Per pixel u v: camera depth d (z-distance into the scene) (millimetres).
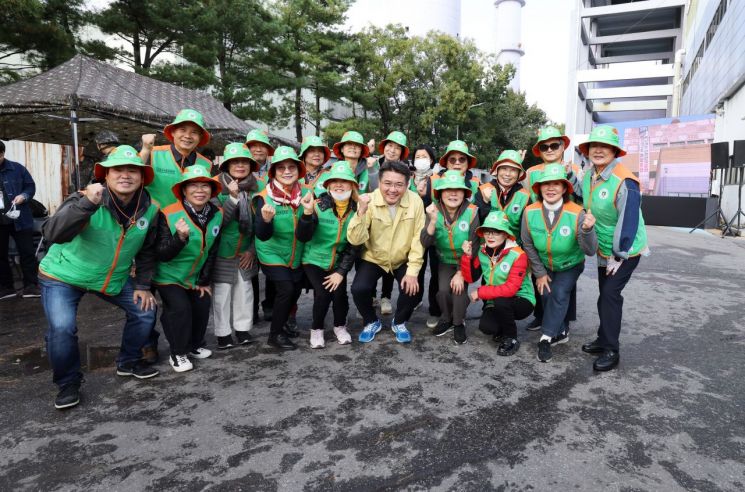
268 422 2643
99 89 5969
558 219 3389
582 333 4281
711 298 5500
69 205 2500
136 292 3135
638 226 3418
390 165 3645
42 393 3035
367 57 26406
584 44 46719
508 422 2637
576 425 2605
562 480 2121
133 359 3273
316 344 3832
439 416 2703
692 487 2074
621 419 2676
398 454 2326
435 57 28844
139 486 2086
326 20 22609
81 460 2285
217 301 3754
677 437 2482
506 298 3656
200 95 8414
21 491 2049
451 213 3869
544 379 3234
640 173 20844
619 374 3324
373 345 3920
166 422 2648
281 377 3264
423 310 5055
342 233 3719
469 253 3805
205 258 3361
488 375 3303
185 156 3604
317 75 21656
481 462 2256
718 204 12945
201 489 2062
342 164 3611
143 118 6113
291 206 3609
